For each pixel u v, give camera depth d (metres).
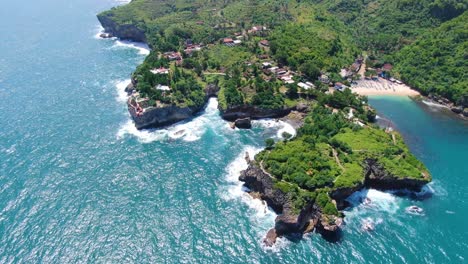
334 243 110.44
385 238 112.25
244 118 175.38
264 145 158.38
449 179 139.62
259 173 127.50
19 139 161.88
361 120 171.00
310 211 118.44
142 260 104.56
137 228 114.94
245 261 104.38
